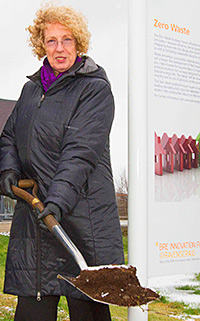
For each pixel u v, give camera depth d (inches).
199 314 101.8
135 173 74.0
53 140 74.5
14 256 75.8
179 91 81.3
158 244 76.5
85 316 74.3
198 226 81.5
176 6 81.0
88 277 60.3
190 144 81.9
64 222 73.8
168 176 79.1
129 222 74.6
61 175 69.9
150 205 76.5
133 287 61.0
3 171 77.1
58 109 75.0
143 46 74.7
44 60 78.5
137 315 71.5
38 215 66.5
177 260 78.6
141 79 74.5
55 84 75.2
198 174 81.9
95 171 75.2
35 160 75.1
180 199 80.0
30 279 73.8
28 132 75.7
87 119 73.2
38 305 73.8
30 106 77.4
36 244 74.1
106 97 75.6
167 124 79.7
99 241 74.8
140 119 74.4
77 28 77.0
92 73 76.5
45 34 77.7
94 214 74.7
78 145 71.5
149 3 77.7
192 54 83.0
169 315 99.8
